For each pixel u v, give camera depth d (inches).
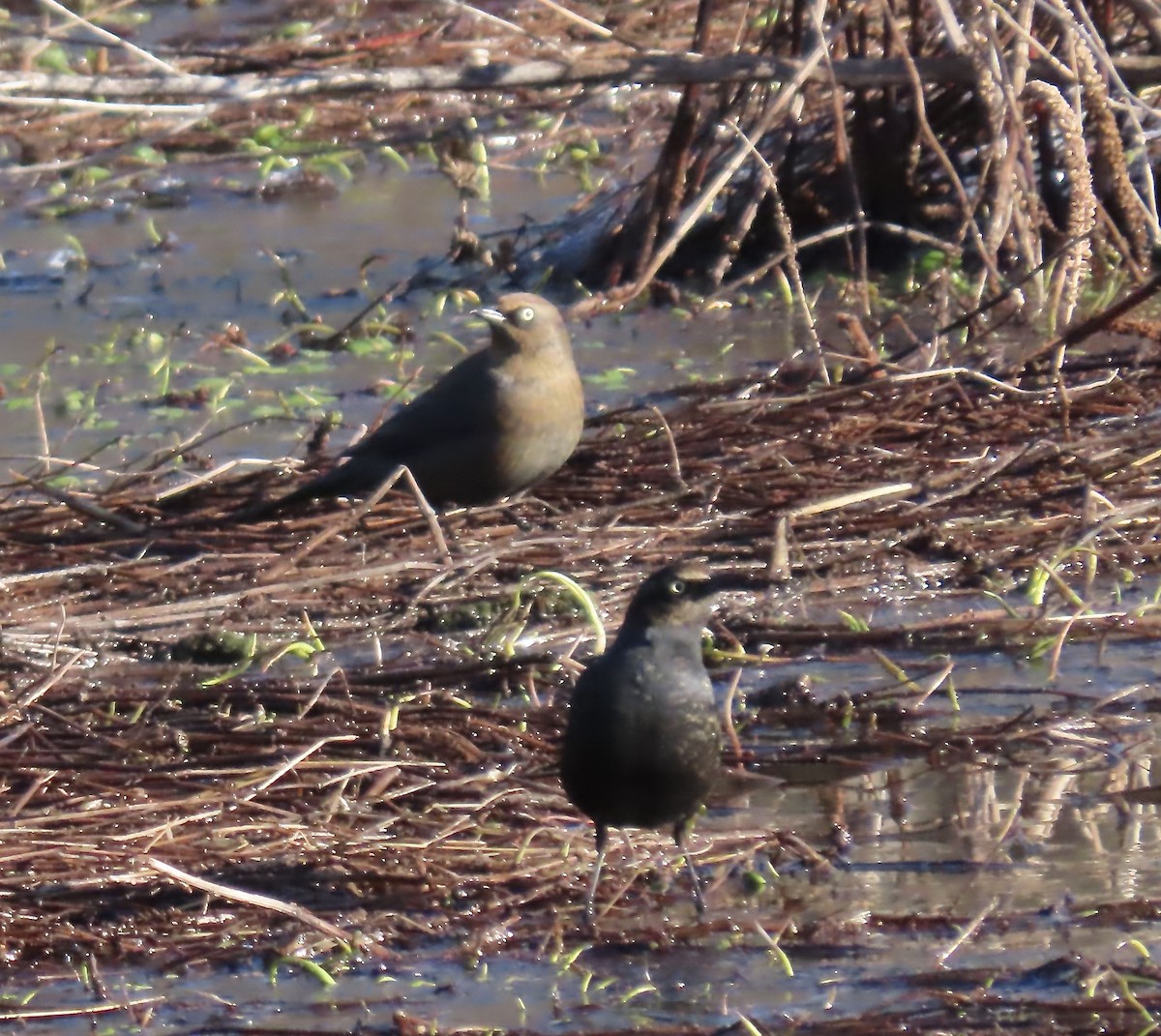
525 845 346.6
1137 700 408.2
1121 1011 285.7
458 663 423.8
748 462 522.3
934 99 722.8
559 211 823.7
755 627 442.3
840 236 727.7
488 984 310.5
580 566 475.2
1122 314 588.4
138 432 602.5
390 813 363.6
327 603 460.8
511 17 959.6
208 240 821.2
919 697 410.3
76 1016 303.3
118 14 1044.5
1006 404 555.5
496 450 504.1
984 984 300.0
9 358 683.4
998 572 471.8
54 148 905.5
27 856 339.0
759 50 725.9
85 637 439.5
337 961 320.2
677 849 350.3
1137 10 675.4
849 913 325.7
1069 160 588.4
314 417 605.0
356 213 848.3
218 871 343.9
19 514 518.9
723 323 681.6
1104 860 342.3
